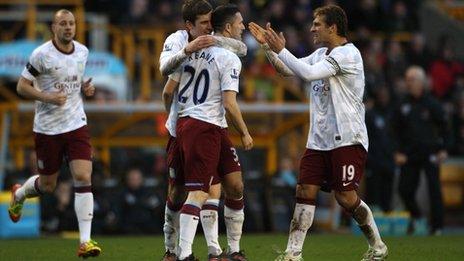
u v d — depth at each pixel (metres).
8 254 29.67
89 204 28.25
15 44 48.25
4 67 47.50
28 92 28.09
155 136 49.03
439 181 42.69
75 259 28.22
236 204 24.67
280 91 52.66
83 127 28.84
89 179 28.55
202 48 23.50
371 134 46.06
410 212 43.28
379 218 43.66
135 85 56.59
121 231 43.66
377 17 63.69
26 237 40.41
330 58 23.98
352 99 24.31
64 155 29.09
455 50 70.56
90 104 46.91
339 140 24.27
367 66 56.47
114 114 48.88
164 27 56.94
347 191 24.52
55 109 28.59
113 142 49.00
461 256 29.11
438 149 42.41
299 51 56.97
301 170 24.86
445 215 55.84
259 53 56.56
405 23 64.25
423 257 28.69
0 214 40.69
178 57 23.55
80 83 28.97
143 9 57.69
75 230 43.62
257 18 59.09
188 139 23.56
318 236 40.56
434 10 71.12
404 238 38.00
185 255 23.33
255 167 50.59
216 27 24.02
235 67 23.50
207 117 23.58
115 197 43.94
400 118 42.66
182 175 24.55
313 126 24.62
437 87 61.69
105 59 49.12
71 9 58.47
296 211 24.88
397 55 60.16
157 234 44.12
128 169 46.00
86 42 55.97
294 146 52.16
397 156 42.91
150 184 45.16
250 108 48.03
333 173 24.48
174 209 24.98
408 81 42.47
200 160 23.48
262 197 46.03
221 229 42.69
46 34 54.50
